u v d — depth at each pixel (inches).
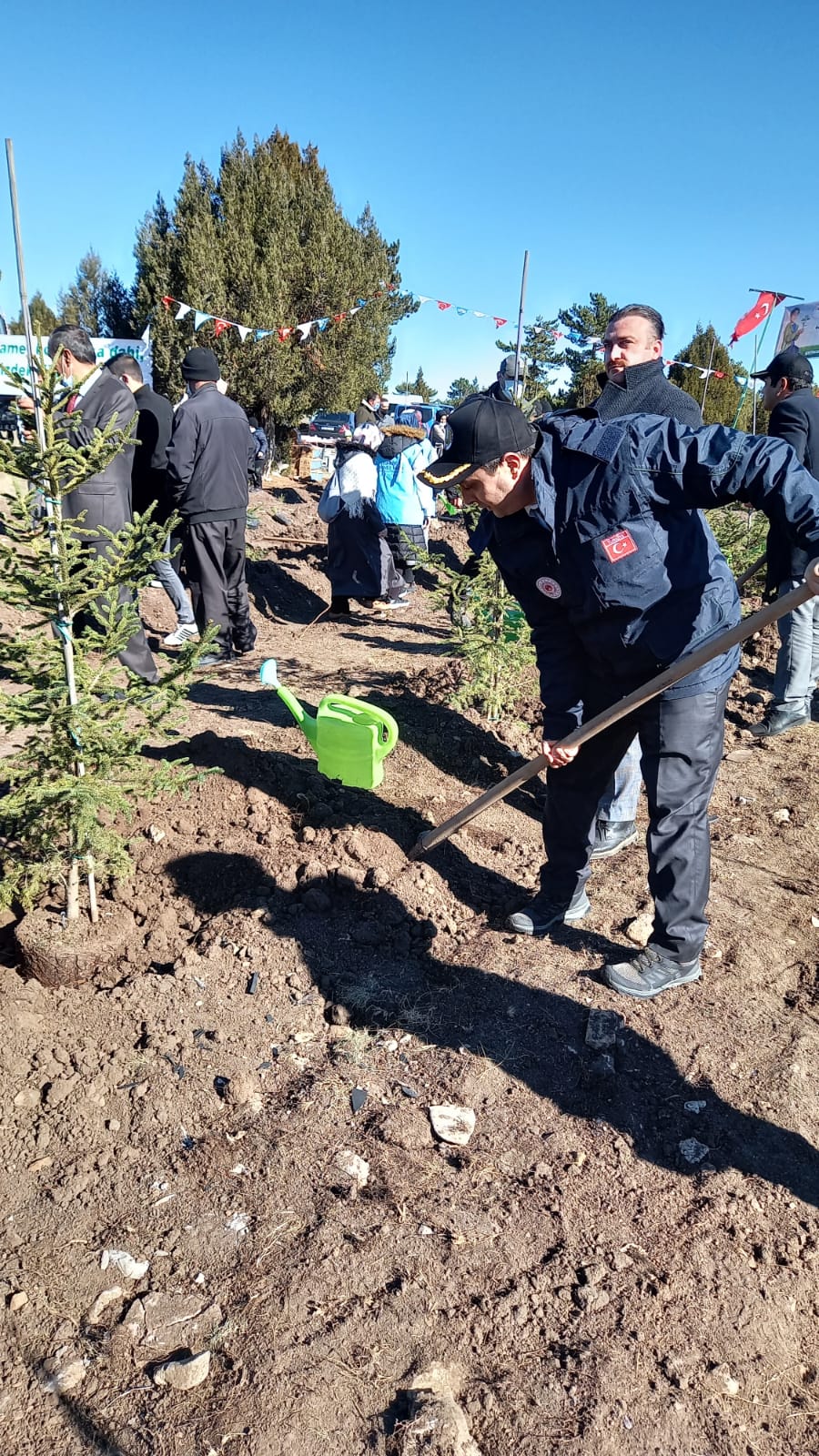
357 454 338.3
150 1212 93.6
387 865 150.3
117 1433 75.0
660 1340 84.5
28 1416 76.2
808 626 210.8
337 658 282.4
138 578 128.2
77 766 120.6
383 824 159.9
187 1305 84.9
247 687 240.1
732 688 255.6
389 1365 81.0
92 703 118.3
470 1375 80.9
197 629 261.6
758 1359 84.2
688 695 113.4
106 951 123.3
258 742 190.5
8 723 116.4
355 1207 94.9
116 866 126.7
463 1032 119.6
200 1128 103.6
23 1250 89.3
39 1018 114.2
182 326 856.9
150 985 120.4
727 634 101.0
